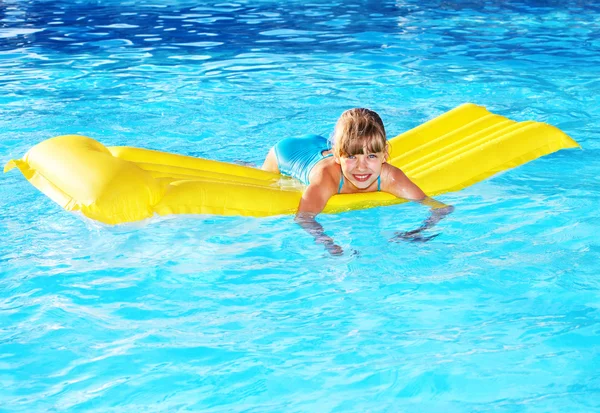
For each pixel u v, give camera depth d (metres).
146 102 5.17
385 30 7.66
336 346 2.29
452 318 2.44
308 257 2.89
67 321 2.45
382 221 3.22
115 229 3.12
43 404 2.04
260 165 3.98
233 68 6.15
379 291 2.62
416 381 2.10
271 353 2.25
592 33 7.37
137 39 7.30
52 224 3.19
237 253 2.93
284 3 9.38
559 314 2.45
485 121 4.15
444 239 3.03
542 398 2.02
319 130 4.55
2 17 8.43
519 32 7.45
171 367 2.19
